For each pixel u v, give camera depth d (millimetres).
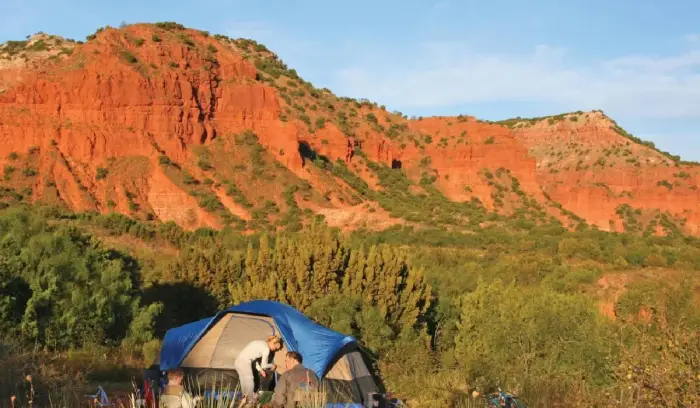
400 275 22484
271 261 22938
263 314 13383
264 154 95250
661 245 79250
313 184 93875
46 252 21891
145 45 98062
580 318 16781
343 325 18703
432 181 120375
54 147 85312
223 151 93000
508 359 15914
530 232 88312
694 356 10164
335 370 12852
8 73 121062
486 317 18891
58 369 13586
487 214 108875
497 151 124625
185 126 92250
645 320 19141
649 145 184250
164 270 28938
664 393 9859
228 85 99250
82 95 89375
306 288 21672
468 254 58906
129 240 59781
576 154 181500
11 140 85000
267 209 85875
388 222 85188
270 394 10438
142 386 13594
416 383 14898
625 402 10234
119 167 85688
